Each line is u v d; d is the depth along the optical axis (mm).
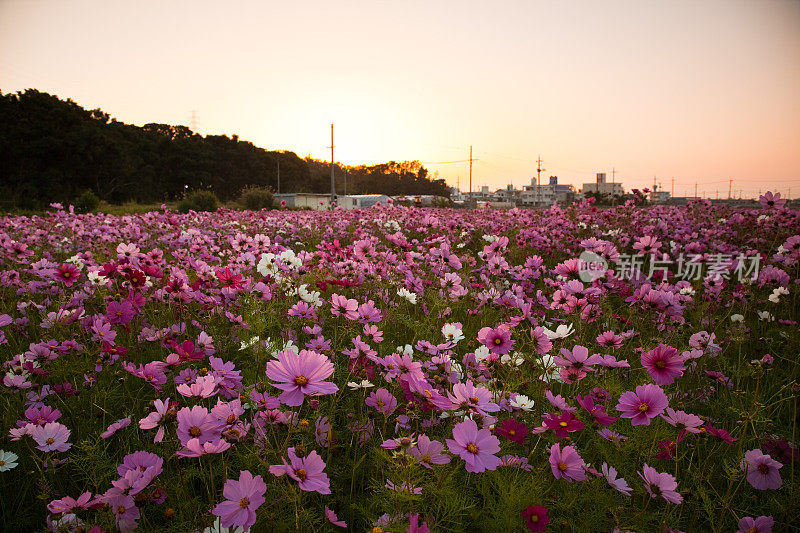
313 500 1581
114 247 6188
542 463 1674
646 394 1611
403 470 1344
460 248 6461
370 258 3865
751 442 1965
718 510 1694
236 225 8773
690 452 1941
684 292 3555
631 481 1660
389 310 3018
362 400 2018
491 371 2037
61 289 3484
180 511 1418
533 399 2025
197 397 1553
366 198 66812
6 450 1797
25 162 40531
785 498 1709
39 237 6285
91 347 2412
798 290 3740
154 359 2500
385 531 1264
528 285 4094
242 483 1156
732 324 3154
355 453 1731
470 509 1546
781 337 3111
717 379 2377
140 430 1889
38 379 2096
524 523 1393
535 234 6598
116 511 1315
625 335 2766
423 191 115250
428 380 1974
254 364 2297
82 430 1901
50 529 1294
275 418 1601
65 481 1714
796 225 6383
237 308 2785
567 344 2475
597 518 1498
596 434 1837
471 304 3660
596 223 8102
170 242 5906
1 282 3363
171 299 2750
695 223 8203
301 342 2652
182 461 1761
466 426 1372
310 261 3766
